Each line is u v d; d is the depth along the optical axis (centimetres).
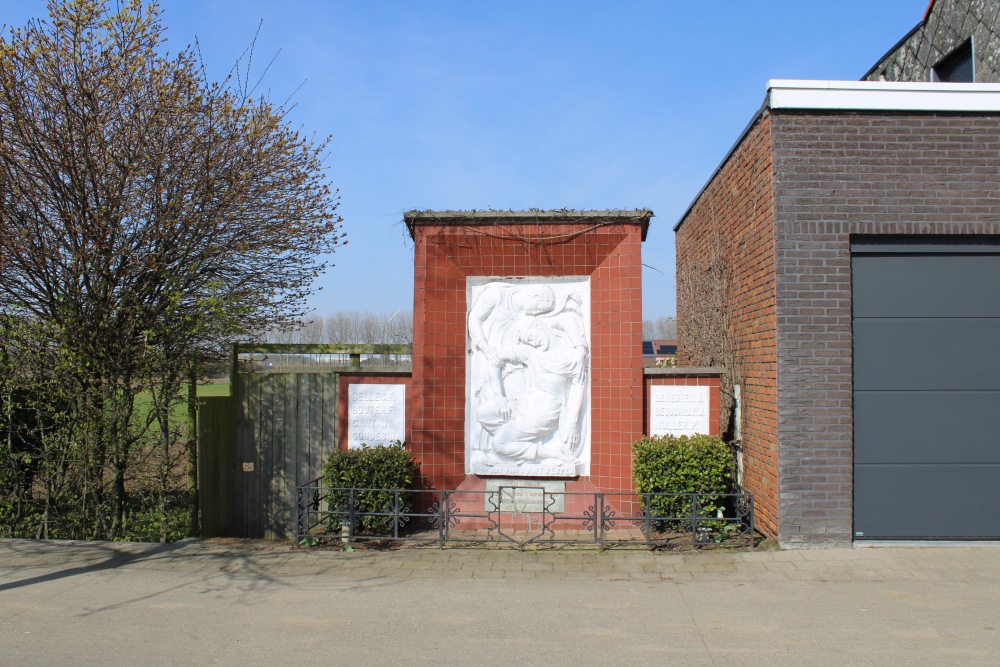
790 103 699
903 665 444
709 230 1045
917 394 703
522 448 832
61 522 796
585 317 845
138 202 823
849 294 695
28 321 788
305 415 881
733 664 450
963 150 696
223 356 901
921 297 705
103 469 800
